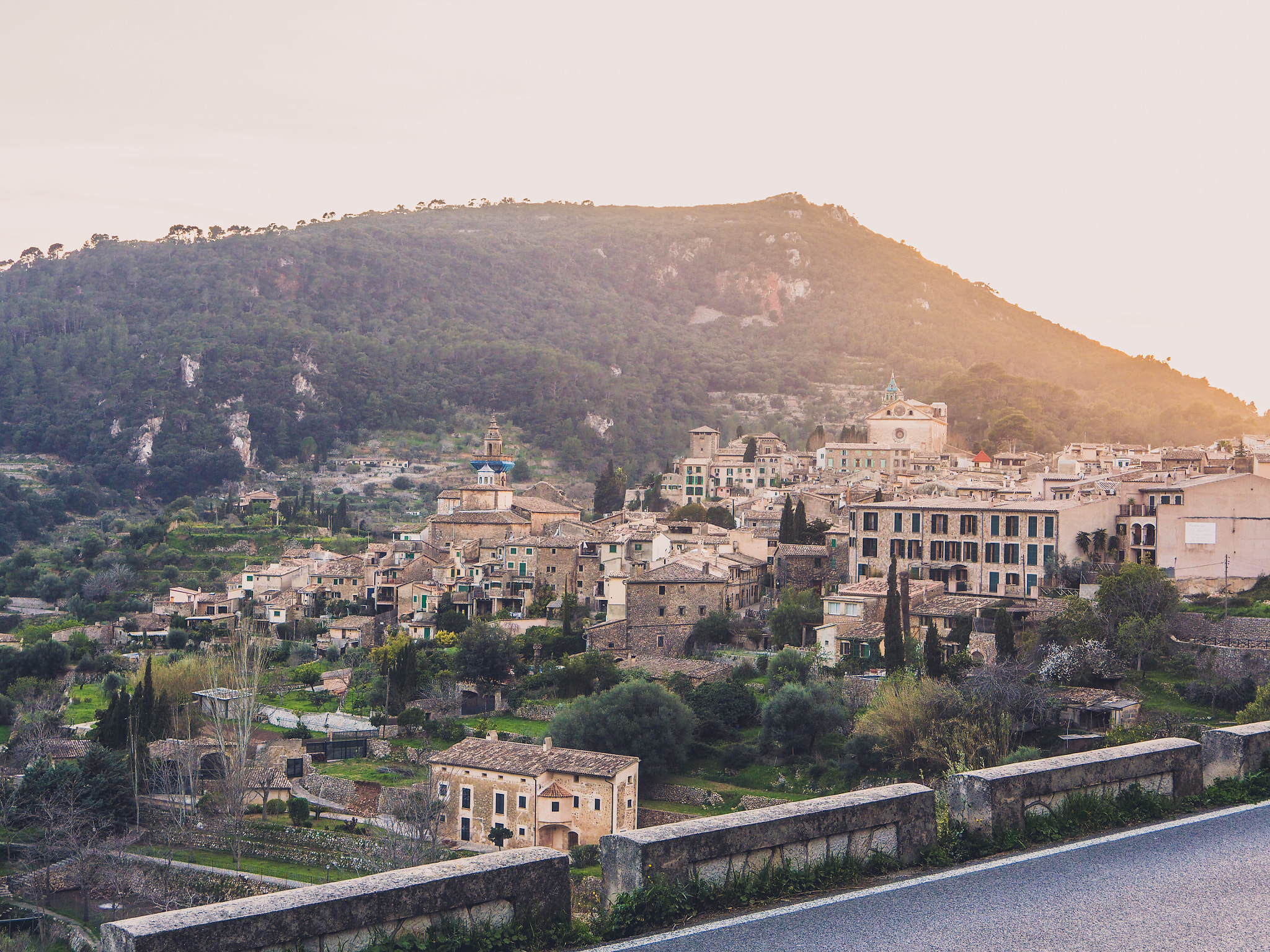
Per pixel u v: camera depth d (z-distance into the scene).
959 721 98.81
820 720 111.50
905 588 133.38
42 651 181.88
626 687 115.69
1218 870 21.31
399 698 141.38
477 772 106.19
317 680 161.88
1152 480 161.88
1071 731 100.44
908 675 112.62
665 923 18.89
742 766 112.88
